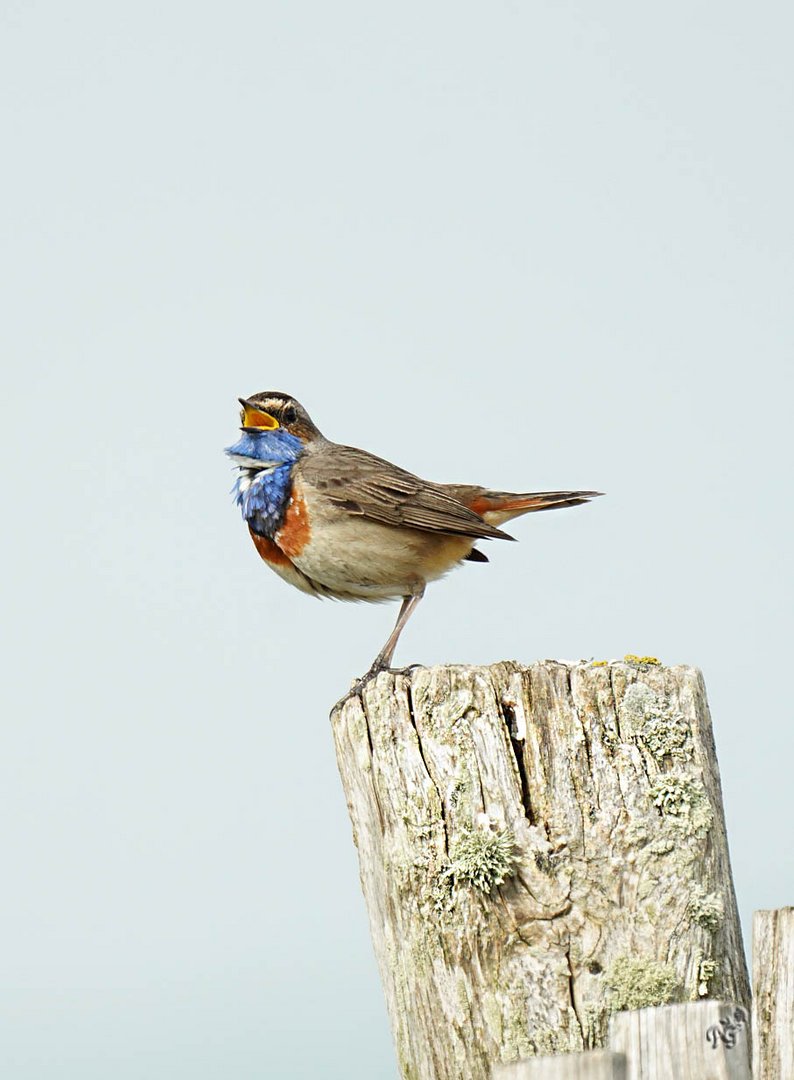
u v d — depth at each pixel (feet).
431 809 33.37
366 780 34.78
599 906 32.27
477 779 33.17
